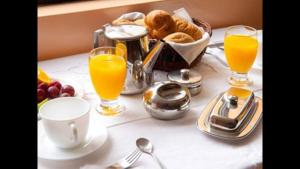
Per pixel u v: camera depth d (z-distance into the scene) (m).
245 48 1.13
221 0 1.56
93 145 0.91
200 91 1.12
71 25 1.34
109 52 1.08
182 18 1.30
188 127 0.99
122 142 0.94
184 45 1.14
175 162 0.89
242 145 0.93
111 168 0.86
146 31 1.11
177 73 1.14
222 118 0.96
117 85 1.04
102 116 1.02
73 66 1.25
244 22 1.64
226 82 1.17
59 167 0.87
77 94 1.09
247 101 1.01
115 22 1.25
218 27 1.60
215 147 0.93
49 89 1.06
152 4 1.44
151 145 0.92
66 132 0.87
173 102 1.00
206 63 1.26
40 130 0.95
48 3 1.41
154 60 1.11
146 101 1.02
